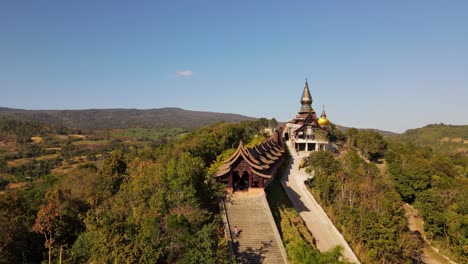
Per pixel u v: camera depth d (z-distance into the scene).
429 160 141.50
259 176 66.31
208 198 60.06
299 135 142.88
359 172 99.44
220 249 43.62
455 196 100.81
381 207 77.56
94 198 72.75
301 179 97.88
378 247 64.56
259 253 49.47
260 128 191.62
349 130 166.75
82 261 51.59
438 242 89.38
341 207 78.62
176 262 41.09
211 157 106.31
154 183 59.16
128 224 42.41
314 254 46.22
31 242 62.53
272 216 57.03
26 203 76.56
